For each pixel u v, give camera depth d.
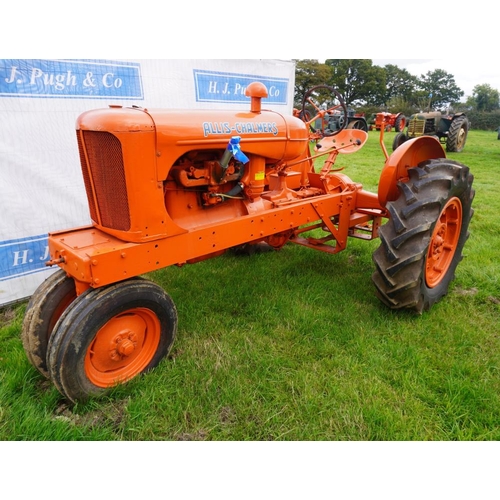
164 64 3.96
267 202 2.97
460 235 3.24
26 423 1.94
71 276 2.22
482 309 3.10
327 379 2.29
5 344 2.66
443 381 2.29
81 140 2.17
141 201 2.08
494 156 12.72
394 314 2.97
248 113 2.69
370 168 9.69
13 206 3.26
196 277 3.58
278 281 3.50
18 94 3.12
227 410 2.09
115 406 2.11
